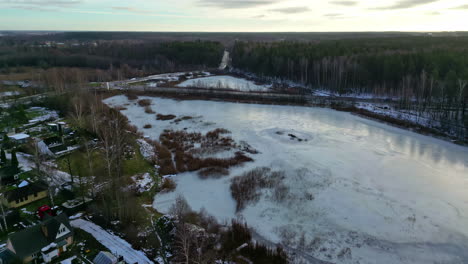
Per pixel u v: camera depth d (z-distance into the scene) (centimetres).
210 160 5697
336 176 5106
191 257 3192
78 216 4031
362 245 3541
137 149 6178
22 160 5509
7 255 3066
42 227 3300
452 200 4369
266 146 6469
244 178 5041
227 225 3894
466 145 6281
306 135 7088
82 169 5216
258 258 3312
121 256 3203
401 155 5925
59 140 6272
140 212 4156
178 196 4656
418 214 4066
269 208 4288
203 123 8144
